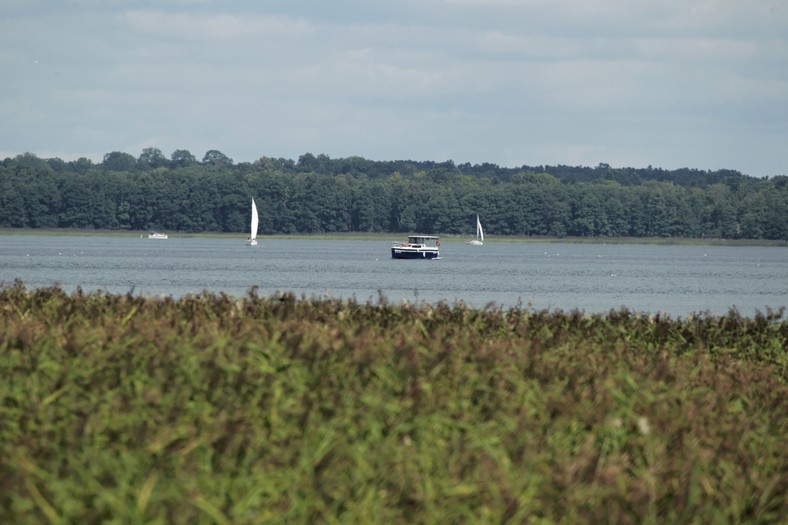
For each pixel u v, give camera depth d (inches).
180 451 1375.5
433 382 1772.9
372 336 2078.0
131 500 1252.5
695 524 1378.0
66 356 1784.0
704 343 2704.2
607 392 1817.2
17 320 2193.7
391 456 1429.6
